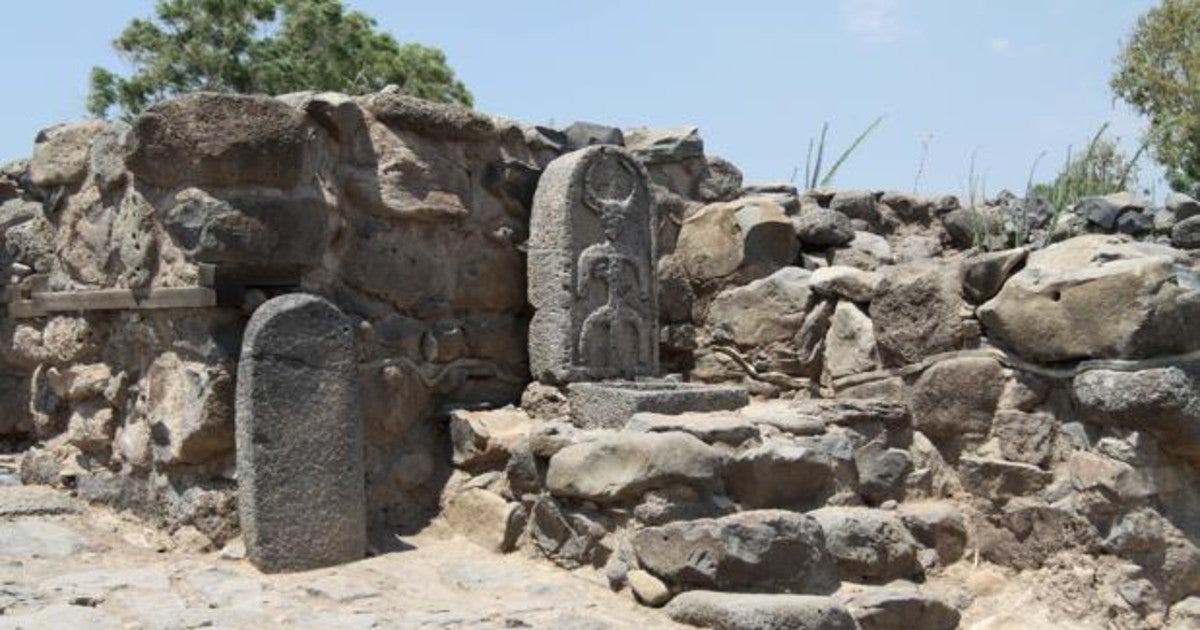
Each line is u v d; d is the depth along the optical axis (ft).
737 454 17.66
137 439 19.65
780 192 26.86
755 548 15.72
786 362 23.09
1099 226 25.29
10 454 25.84
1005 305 19.20
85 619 14.34
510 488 19.08
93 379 20.67
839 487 18.93
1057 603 18.28
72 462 21.47
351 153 20.29
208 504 18.30
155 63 58.95
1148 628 17.76
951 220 26.86
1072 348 18.42
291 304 17.75
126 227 19.75
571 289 21.34
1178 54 57.41
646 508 16.71
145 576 16.70
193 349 18.45
